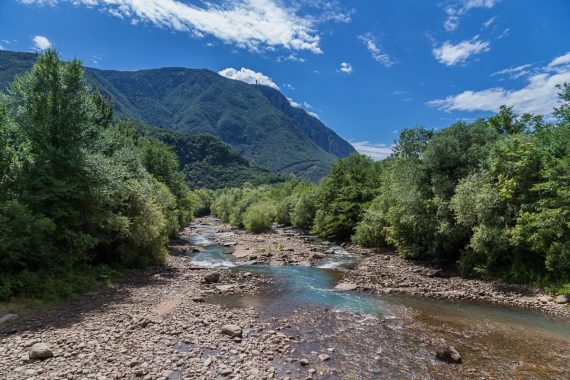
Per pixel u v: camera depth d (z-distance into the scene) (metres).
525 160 24.22
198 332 14.68
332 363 12.45
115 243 27.19
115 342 13.08
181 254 37.34
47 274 19.20
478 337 15.33
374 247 42.75
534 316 18.36
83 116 23.78
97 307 17.31
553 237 21.72
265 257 35.91
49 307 16.73
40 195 19.81
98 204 23.69
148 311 17.11
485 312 18.95
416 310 19.17
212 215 123.56
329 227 52.47
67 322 14.91
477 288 23.62
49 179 20.45
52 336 13.23
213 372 11.22
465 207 26.30
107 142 26.83
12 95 22.92
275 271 29.67
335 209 52.22
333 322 16.97
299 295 22.11
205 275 26.34
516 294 22.00
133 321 15.38
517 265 24.53
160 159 60.50
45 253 19.28
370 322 17.08
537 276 23.06
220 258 35.84
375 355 13.24
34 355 11.26
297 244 46.47
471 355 13.45
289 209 79.50
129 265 27.28
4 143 19.58
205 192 135.25
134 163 41.56
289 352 13.18
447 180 30.39
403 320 17.50
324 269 30.62
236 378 10.87
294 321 16.98
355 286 24.17
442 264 30.92
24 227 18.00
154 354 12.23
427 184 32.34
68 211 21.47
